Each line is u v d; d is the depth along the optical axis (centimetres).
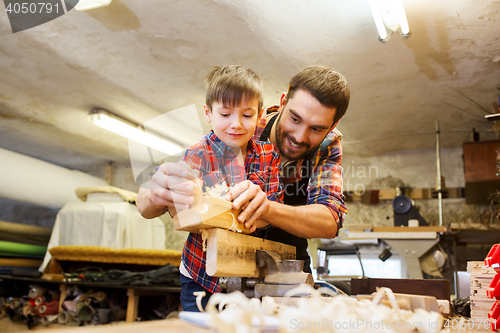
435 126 483
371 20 294
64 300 433
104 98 450
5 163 492
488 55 334
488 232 389
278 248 115
